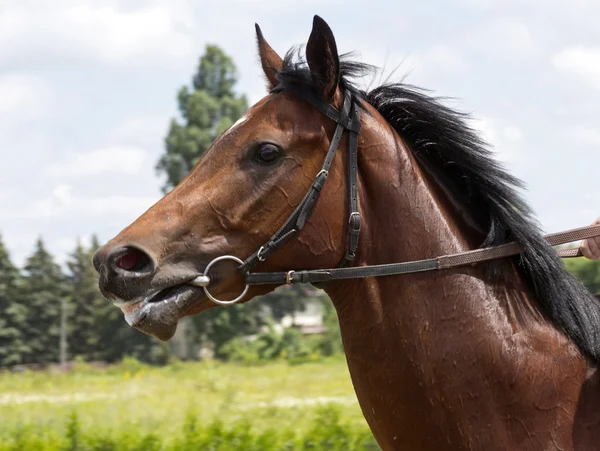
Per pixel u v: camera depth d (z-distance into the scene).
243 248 3.16
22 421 10.31
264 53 3.63
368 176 3.28
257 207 3.15
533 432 3.15
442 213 3.35
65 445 7.88
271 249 3.15
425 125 3.43
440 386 3.16
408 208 3.28
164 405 13.05
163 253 3.08
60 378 24.61
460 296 3.23
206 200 3.14
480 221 3.45
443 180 3.45
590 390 3.25
